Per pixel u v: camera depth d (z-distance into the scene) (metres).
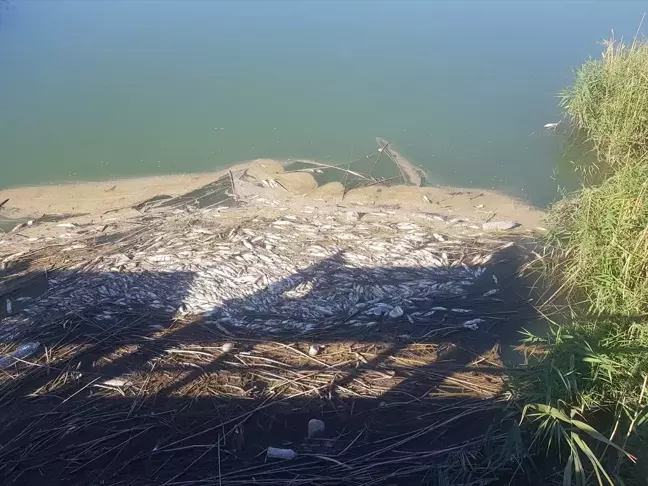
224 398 5.21
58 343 5.75
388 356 5.66
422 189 8.53
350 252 7.01
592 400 4.79
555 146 9.48
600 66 9.38
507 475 4.59
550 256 6.82
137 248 7.09
